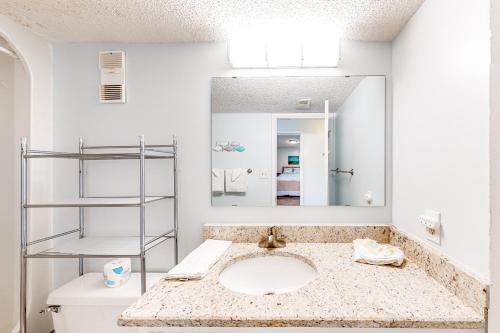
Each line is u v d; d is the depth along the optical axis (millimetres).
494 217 657
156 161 1509
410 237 1164
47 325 1464
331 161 1463
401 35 1310
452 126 897
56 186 1520
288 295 845
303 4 1126
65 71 1515
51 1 1125
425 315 727
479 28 768
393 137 1402
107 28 1347
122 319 733
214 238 1421
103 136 1514
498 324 666
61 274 1521
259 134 1483
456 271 834
